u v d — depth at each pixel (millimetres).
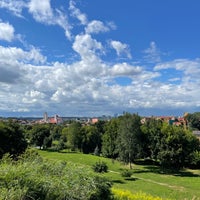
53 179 9609
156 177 63469
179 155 75812
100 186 10594
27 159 11719
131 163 82812
